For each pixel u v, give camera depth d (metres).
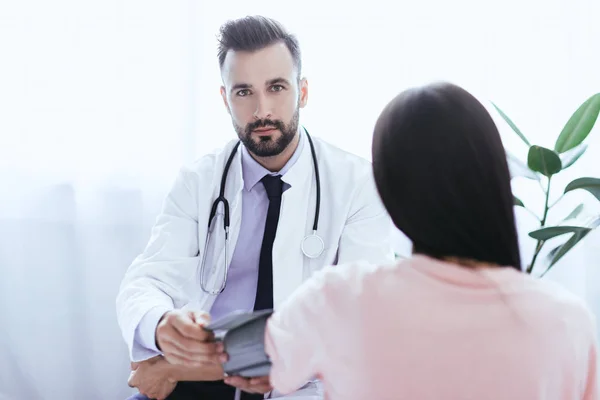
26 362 2.20
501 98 2.13
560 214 2.11
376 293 0.83
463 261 0.84
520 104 2.13
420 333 0.79
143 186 2.17
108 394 2.21
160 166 2.17
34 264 2.18
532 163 1.64
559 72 2.12
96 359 2.19
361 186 1.58
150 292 1.44
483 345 0.79
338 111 2.14
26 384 2.21
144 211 2.17
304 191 1.55
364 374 0.81
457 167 0.82
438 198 0.83
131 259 2.18
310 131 2.14
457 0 2.12
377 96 2.13
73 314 2.20
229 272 1.55
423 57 2.12
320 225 1.55
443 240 0.84
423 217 0.84
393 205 0.86
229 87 1.51
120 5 2.14
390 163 0.85
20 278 2.19
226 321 0.96
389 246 1.57
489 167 0.83
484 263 0.84
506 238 0.84
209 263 1.55
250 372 0.97
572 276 2.12
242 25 1.51
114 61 2.15
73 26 2.14
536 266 1.82
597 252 2.12
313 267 1.53
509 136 2.13
